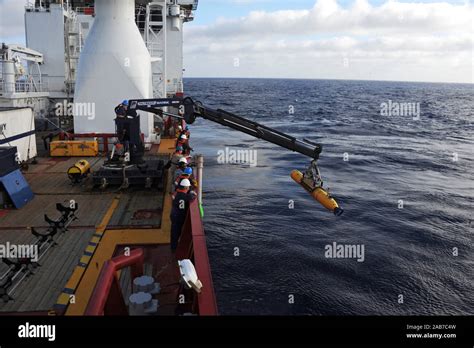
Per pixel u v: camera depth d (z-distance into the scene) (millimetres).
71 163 18609
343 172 35125
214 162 37188
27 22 29938
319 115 90250
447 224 22203
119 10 20281
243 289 14375
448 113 109125
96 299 5715
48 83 30828
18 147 17984
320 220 22062
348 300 13938
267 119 78625
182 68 34781
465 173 36312
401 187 30281
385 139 57469
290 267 16203
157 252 9734
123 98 20531
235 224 20969
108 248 9836
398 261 17203
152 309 6742
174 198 9695
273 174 33062
